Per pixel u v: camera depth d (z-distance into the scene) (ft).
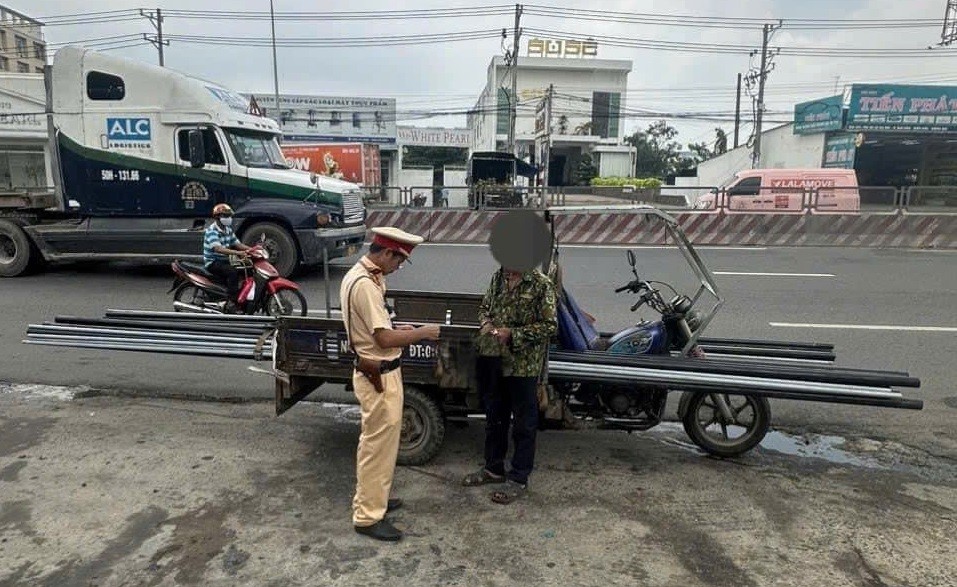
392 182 158.10
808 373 12.32
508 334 10.96
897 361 20.10
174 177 33.40
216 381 18.11
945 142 107.86
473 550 10.06
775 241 49.01
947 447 14.21
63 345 15.40
